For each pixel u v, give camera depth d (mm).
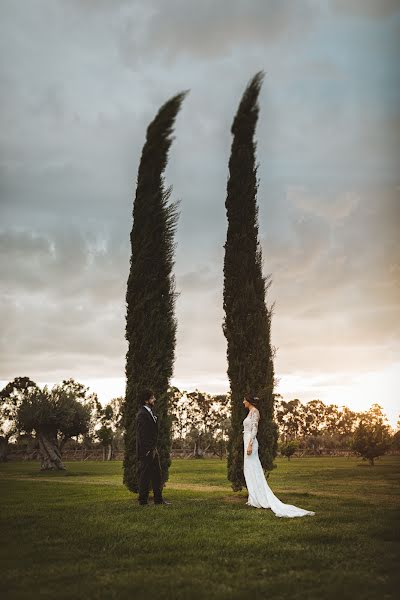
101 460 66500
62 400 34156
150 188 13227
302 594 4613
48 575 5316
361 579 4996
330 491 14367
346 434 102125
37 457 66250
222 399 98250
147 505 10344
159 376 12242
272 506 9516
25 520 8602
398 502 11141
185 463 44625
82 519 8641
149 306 12570
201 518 8656
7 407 76562
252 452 10383
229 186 13414
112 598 4523
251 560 5805
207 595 4570
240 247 12945
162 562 5820
